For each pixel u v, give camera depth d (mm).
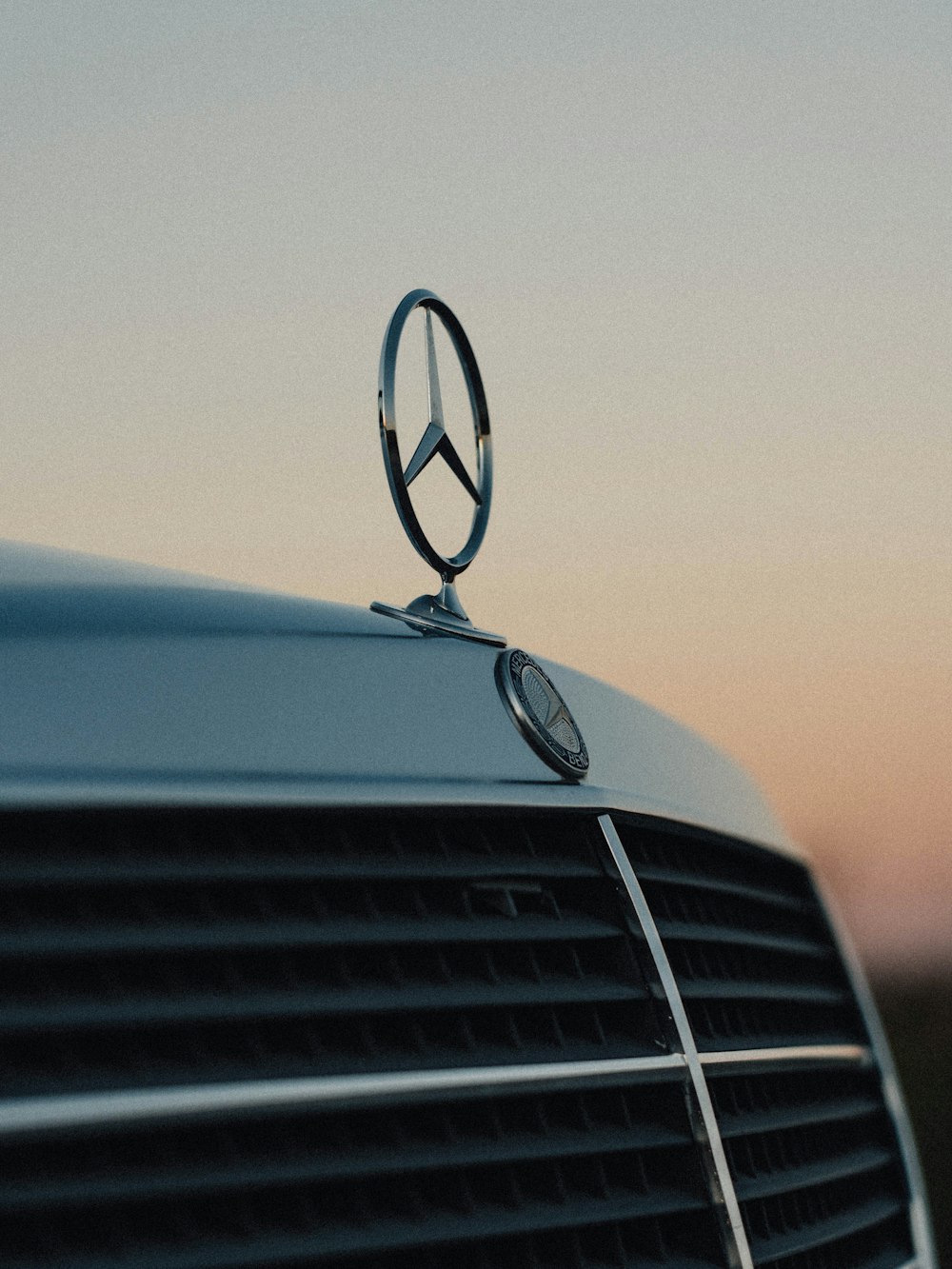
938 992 9141
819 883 2729
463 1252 1552
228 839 1506
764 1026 2203
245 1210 1431
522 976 1690
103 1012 1370
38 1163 1328
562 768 1886
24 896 1371
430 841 1671
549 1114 1684
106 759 1459
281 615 1903
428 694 1844
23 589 1742
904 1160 2578
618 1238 1677
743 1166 1955
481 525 2494
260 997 1470
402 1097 1520
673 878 2045
